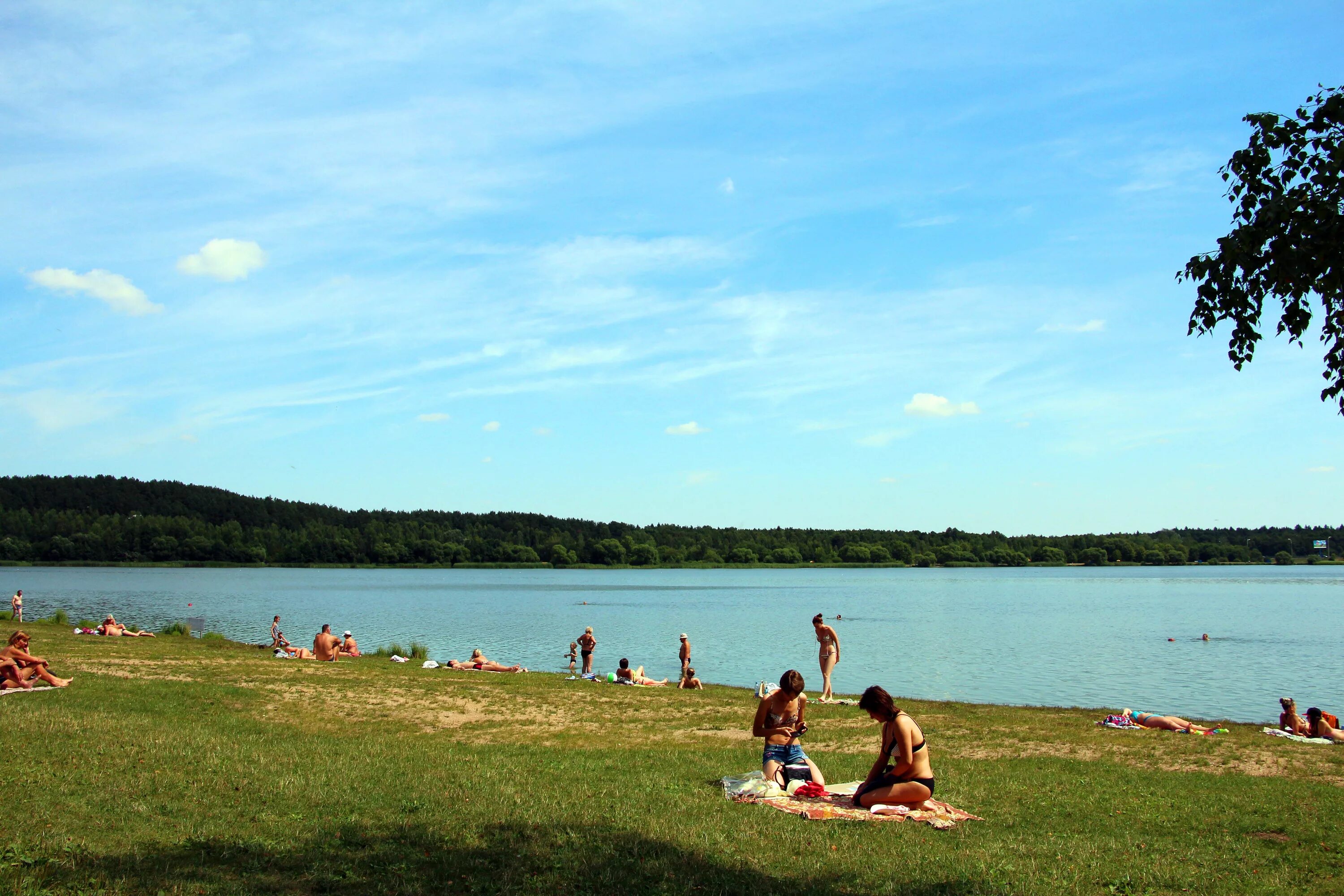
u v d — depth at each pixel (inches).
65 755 458.6
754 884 315.0
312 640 2038.6
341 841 340.8
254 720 696.4
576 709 847.1
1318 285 319.9
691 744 668.1
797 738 494.3
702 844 362.3
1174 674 1544.0
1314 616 2957.7
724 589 5118.1
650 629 2448.3
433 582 5856.3
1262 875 358.6
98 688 772.6
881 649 1969.7
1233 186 327.3
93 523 7165.4
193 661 1066.7
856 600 4015.8
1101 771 576.4
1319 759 649.0
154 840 328.8
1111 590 4960.6
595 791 458.6
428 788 442.9
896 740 444.8
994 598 4185.5
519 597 4133.9
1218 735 765.9
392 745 613.3
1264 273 323.3
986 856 361.4
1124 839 406.9
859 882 323.0
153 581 5068.9
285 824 361.4
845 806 442.6
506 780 479.8
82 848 311.0
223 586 4781.0
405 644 1993.1
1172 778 558.3
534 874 315.6
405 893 287.7
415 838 349.1
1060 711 936.9
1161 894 329.4
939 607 3494.1
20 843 309.9
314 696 836.0
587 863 328.5
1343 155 301.4
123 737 522.6
